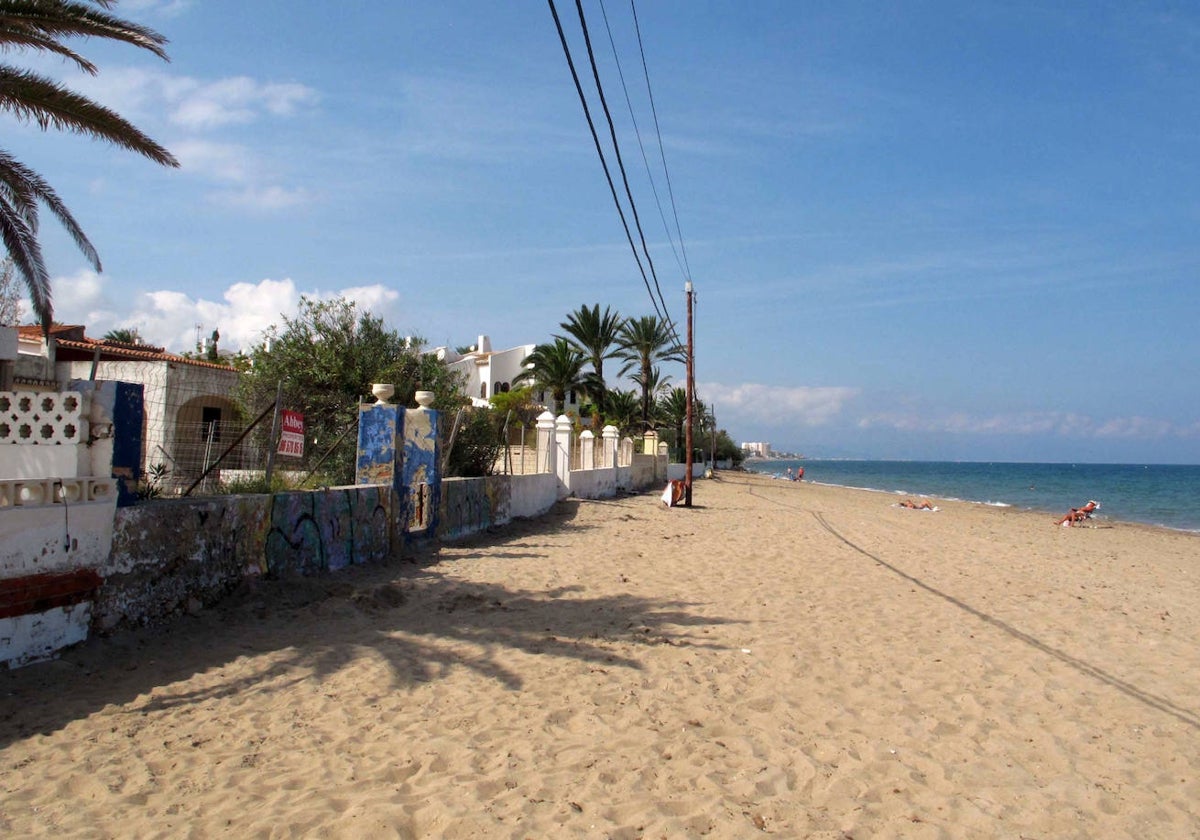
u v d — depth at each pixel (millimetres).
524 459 19484
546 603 9094
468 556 12203
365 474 11688
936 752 5320
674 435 59812
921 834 4129
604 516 20453
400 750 4867
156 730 4980
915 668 7281
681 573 11805
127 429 6750
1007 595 11352
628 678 6480
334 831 3824
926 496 53969
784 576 12008
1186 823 4438
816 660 7352
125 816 3896
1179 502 51781
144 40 8352
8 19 7762
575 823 4000
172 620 7121
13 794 4047
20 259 10047
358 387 16609
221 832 3775
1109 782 4965
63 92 8391
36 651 5789
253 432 16156
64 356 19062
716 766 4855
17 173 9742
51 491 5984
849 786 4680
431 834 3850
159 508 7031
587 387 48469
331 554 9891
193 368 17297
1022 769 5113
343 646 6914
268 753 4742
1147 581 14000
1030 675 7211
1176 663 7918
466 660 6750
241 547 8211
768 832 4055
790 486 55656
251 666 6238
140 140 8906
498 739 5102
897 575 12641
